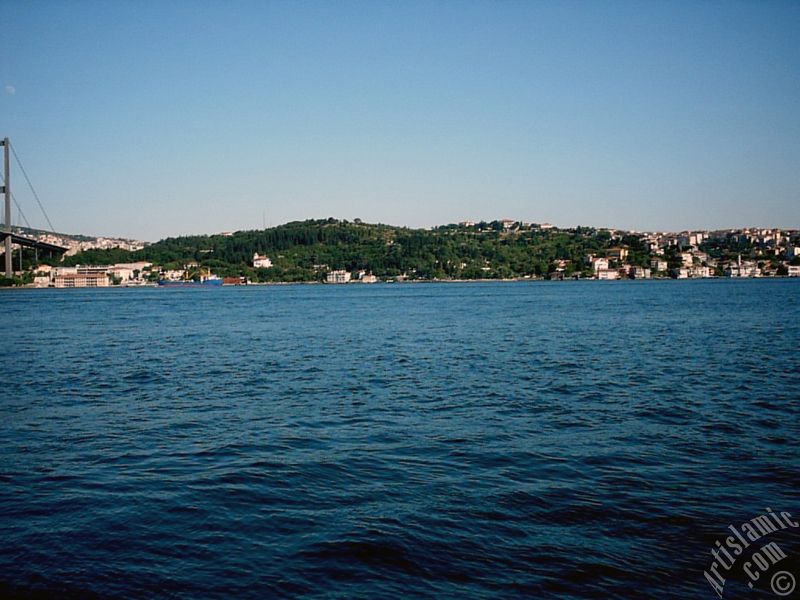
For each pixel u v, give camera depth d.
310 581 10.17
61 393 26.83
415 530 11.91
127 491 14.14
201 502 13.44
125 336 54.94
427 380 29.30
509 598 9.67
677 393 25.38
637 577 10.28
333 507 13.10
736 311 76.19
